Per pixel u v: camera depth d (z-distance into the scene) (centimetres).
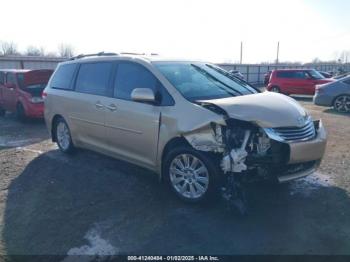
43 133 845
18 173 534
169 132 408
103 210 401
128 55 498
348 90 1171
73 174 521
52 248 328
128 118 459
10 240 342
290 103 424
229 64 3366
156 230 355
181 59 507
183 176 414
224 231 350
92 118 525
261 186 456
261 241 332
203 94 431
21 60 2012
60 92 599
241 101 398
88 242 336
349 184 464
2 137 801
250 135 379
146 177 502
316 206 400
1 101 1123
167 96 422
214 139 375
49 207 412
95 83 529
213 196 393
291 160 377
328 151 634
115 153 501
